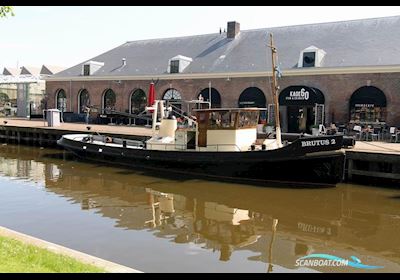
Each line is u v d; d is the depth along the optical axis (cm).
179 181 1427
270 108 2480
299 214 1055
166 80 2908
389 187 1390
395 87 2133
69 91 3444
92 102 3316
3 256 532
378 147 1600
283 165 1347
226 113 1435
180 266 701
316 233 907
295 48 2558
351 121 2261
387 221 1005
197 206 1117
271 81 2481
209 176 1480
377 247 827
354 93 2252
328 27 2619
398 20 2414
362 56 2264
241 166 1409
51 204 1112
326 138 1302
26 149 2367
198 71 2770
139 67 3125
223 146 1458
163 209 1080
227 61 2723
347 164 1462
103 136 1962
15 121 3141
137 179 1462
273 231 917
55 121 2612
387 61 2156
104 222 951
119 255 746
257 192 1276
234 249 796
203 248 795
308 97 2262
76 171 1620
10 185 1365
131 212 1047
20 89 4022
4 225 920
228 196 1227
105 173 1573
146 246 796
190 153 1491
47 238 834
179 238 851
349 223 985
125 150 1680
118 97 3159
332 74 2297
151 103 1700
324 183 1344
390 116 2150
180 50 3133
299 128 2412
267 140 1523
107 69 3288
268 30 2861
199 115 1485
